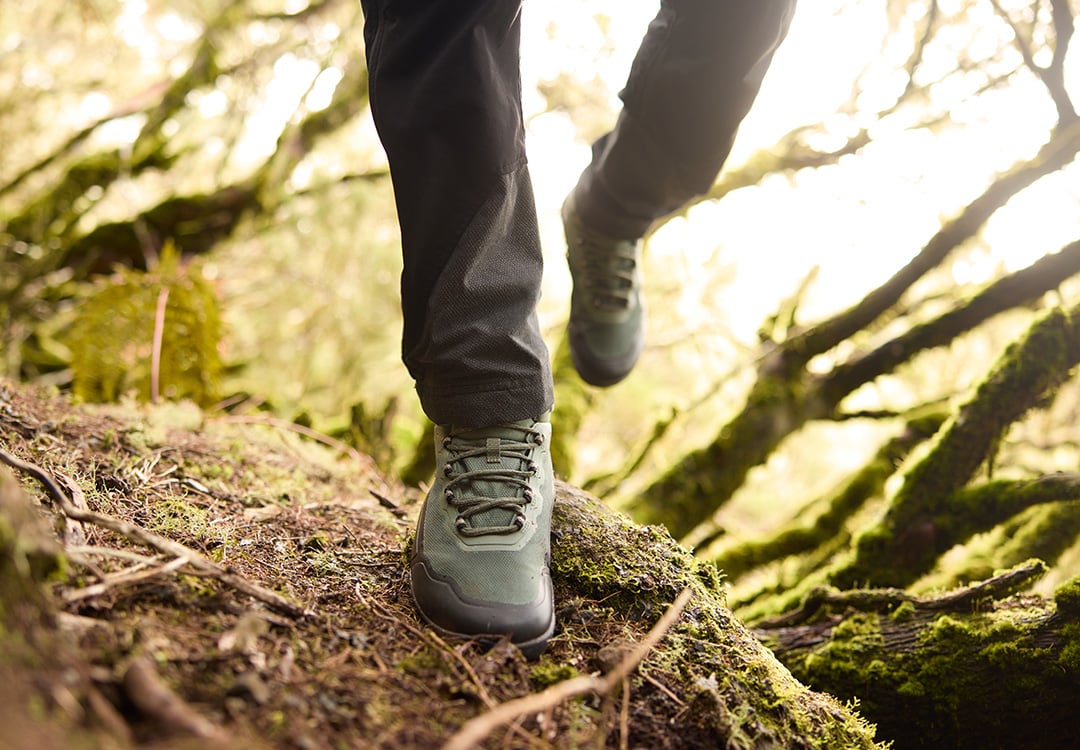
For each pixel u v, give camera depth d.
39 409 2.00
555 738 0.98
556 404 3.72
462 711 0.98
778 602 2.51
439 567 1.22
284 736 0.82
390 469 3.19
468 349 1.22
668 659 1.22
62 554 0.93
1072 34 2.88
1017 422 2.46
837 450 5.36
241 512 1.66
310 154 4.75
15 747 0.61
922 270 3.32
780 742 1.16
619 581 1.35
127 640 0.88
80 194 4.54
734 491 3.29
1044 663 1.56
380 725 0.90
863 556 2.39
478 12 1.17
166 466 1.84
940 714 1.65
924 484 2.39
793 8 1.64
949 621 1.68
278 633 1.03
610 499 3.63
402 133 1.20
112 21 4.86
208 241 4.48
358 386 4.81
